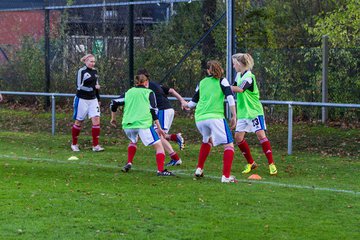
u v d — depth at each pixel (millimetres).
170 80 34031
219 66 20516
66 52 38531
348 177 21688
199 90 20734
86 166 23516
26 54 40812
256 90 22234
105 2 36625
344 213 16281
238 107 22422
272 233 14430
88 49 37562
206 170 22906
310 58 32469
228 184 19953
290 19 45406
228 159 20250
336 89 32156
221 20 31281
